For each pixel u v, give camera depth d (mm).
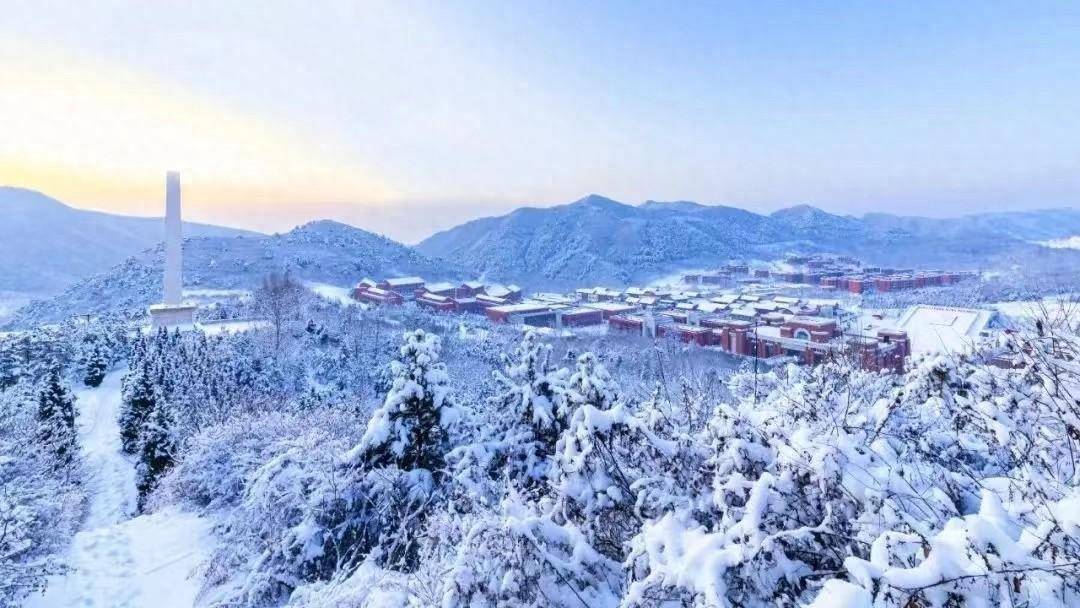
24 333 51344
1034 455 4055
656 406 7809
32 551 13094
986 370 4902
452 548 6836
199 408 30375
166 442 25094
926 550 3131
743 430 5102
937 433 5109
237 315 81062
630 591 4090
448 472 9844
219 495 16875
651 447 6078
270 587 10414
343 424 21172
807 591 3842
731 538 4113
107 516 25594
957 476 4297
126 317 94625
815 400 5586
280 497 11312
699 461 5906
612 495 5859
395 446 11070
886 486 3914
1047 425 4184
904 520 3590
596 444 6145
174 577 12008
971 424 4906
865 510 3869
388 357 56938
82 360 51438
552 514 6098
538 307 113438
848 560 3008
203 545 13641
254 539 11570
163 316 68000
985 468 5020
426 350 11891
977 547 2814
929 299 110750
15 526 11633
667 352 52438
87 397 47188
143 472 24734
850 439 4547
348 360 54531
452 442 11531
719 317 98312
